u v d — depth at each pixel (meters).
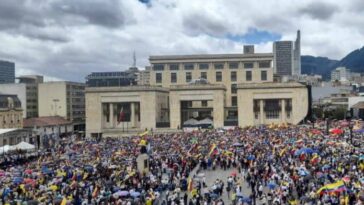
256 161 70.06
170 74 186.75
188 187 56.84
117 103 160.75
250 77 183.38
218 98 157.50
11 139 126.12
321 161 63.53
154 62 186.50
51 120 181.12
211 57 184.62
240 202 48.06
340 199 43.75
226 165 77.56
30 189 51.59
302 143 81.50
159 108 163.00
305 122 152.62
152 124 157.38
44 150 102.88
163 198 55.06
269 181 56.97
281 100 158.00
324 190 46.19
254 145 86.81
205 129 141.50
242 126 150.62
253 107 158.75
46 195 47.91
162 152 83.69
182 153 81.50
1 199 47.66
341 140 86.19
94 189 50.69
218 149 84.25
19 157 87.88
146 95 157.75
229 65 184.50
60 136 174.50
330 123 130.62
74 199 47.38
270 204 50.28
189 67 186.12
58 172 60.38
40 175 59.19
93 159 74.75
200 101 163.88
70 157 80.25
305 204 45.38
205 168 77.25
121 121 153.25
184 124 156.25
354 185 48.09
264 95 158.00
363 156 61.47
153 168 69.50
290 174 59.44
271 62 181.88
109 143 103.56
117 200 46.09
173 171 65.88
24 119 171.50
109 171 62.62
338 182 46.41
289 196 50.62
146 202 47.59
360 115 193.00
